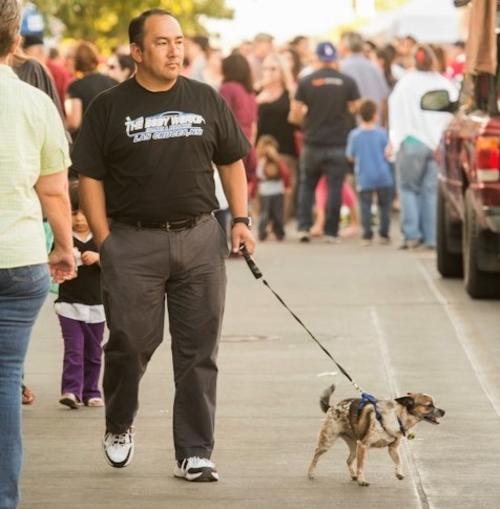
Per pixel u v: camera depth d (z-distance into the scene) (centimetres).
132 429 1101
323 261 2461
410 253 2577
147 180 1039
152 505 998
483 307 1906
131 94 1044
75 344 1309
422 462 1112
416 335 1694
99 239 1056
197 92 1053
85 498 1016
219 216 2405
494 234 1927
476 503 1002
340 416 1048
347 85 2762
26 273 866
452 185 2072
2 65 876
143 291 1048
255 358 1549
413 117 2581
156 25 1030
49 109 878
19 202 864
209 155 1055
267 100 3025
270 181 2833
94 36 4750
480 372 1470
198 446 1062
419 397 1032
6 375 880
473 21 1878
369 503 1002
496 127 1823
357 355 1566
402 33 4559
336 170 2777
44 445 1173
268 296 2034
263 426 1230
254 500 1010
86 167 1046
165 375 1460
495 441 1179
